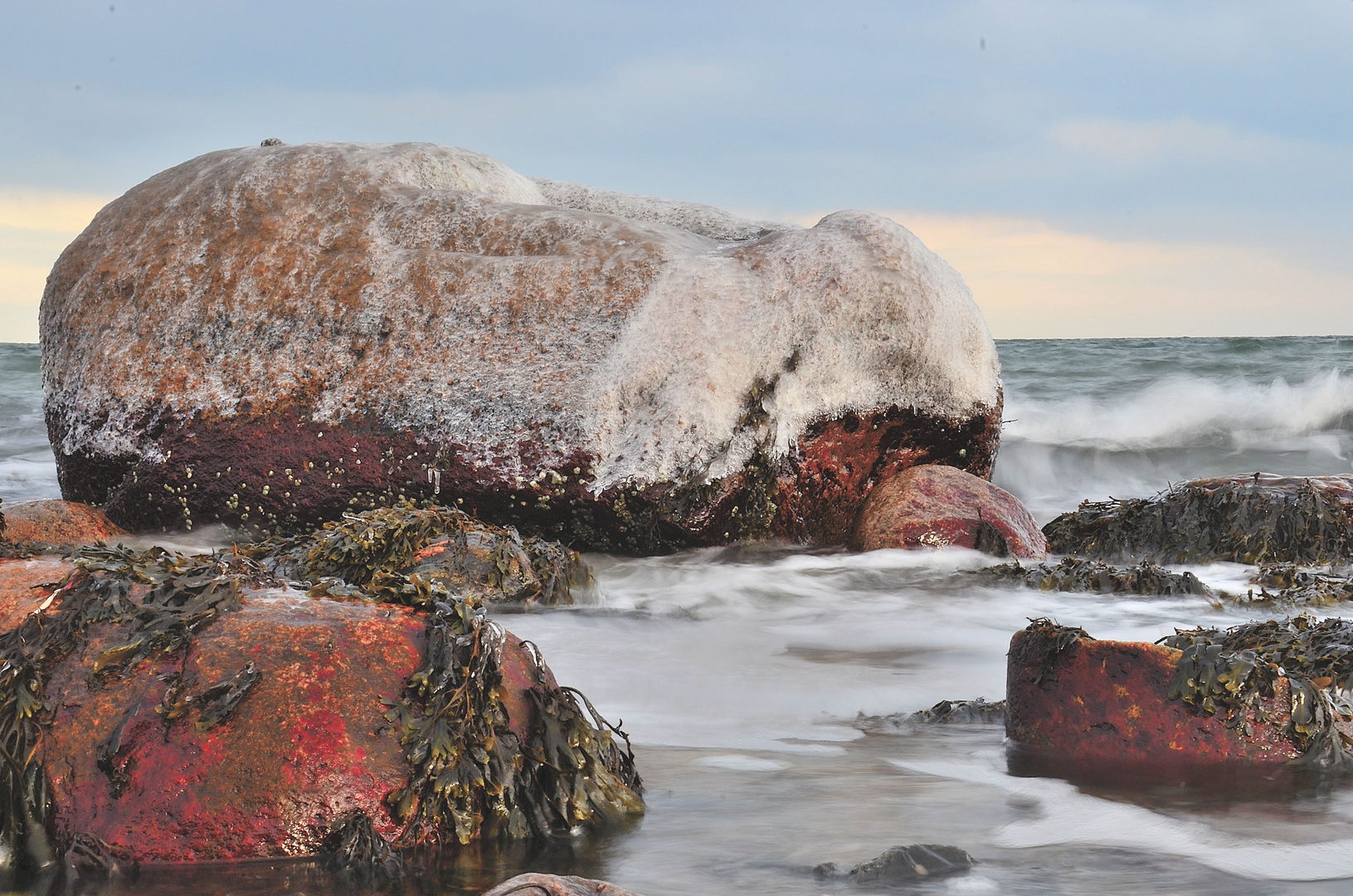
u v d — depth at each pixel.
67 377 9.34
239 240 9.34
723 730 4.37
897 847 2.90
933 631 6.42
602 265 8.77
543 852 3.02
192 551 8.55
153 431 8.84
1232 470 14.73
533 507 8.16
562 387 8.30
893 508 8.72
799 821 3.24
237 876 2.82
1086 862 2.90
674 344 8.35
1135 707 3.87
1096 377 21.73
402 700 3.11
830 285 8.64
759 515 8.37
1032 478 14.41
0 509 7.35
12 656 3.11
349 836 2.90
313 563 5.77
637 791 3.50
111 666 3.08
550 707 3.32
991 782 3.62
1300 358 23.73
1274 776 3.63
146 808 2.89
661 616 6.76
